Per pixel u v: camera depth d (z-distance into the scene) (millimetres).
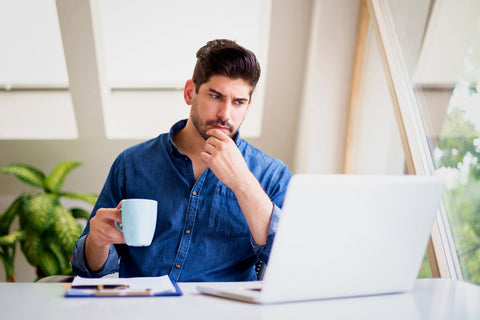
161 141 1372
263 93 3428
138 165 1339
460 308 785
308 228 758
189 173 1298
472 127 1330
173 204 1282
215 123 1233
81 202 3732
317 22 2818
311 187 739
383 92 2367
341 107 2811
